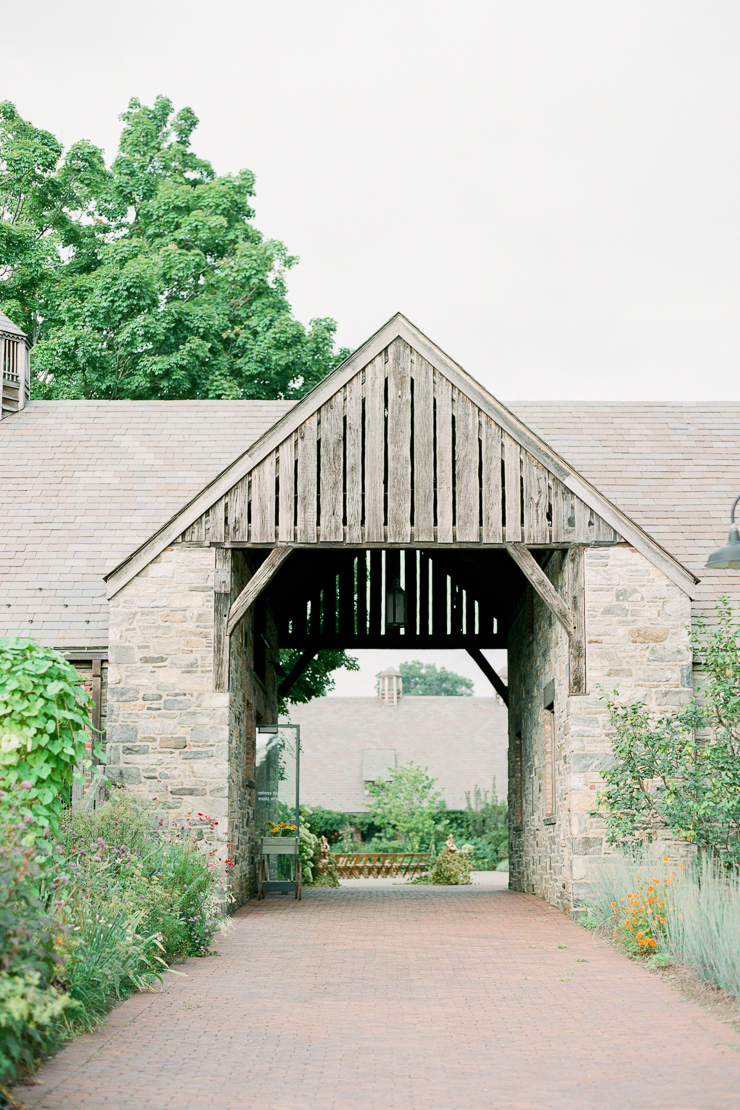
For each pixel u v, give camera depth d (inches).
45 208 1055.6
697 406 762.2
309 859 882.8
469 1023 294.0
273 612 758.5
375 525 539.8
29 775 331.6
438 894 693.9
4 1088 216.7
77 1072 239.1
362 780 1555.1
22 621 580.4
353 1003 319.0
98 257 1039.6
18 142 1038.4
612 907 445.4
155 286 970.7
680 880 421.7
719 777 473.1
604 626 537.6
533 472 545.6
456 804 1539.1
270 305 1013.8
